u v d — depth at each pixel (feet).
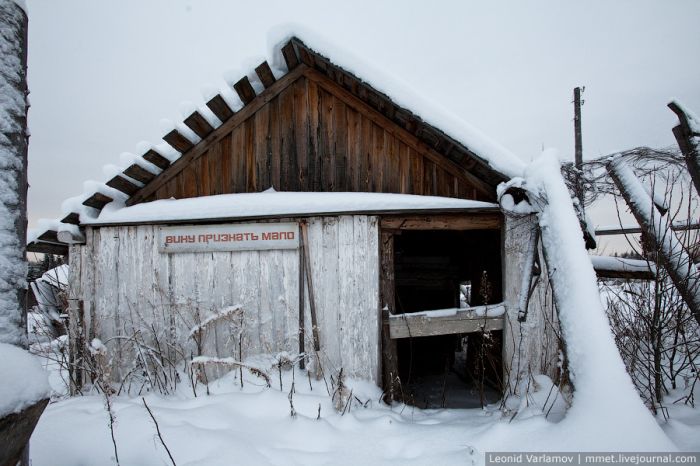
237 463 7.57
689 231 10.04
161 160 13.03
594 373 7.41
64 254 15.31
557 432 7.38
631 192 11.98
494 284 18.11
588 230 13.05
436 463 7.66
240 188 13.32
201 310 13.00
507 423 8.54
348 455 8.27
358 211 12.31
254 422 9.62
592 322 7.84
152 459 7.72
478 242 19.92
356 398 11.40
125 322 13.19
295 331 12.61
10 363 4.11
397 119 12.71
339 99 13.12
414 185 12.91
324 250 12.64
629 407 6.88
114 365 13.08
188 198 13.33
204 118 12.42
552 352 12.05
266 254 12.87
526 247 12.20
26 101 5.19
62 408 10.06
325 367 12.40
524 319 10.64
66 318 14.61
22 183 4.95
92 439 8.25
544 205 10.20
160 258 13.20
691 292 10.02
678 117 10.89
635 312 11.60
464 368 22.33
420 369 22.93
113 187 13.04
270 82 13.02
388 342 12.38
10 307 4.59
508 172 11.27
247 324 12.82
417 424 10.09
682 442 7.67
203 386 12.34
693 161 10.43
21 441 4.11
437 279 24.16
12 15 4.88
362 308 12.42
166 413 9.45
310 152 13.19
